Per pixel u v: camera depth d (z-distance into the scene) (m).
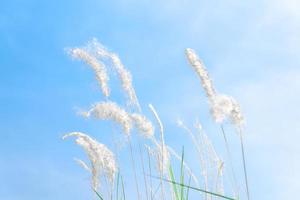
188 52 1.13
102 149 1.23
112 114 1.22
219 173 1.20
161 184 1.22
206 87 1.11
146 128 1.21
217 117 1.10
